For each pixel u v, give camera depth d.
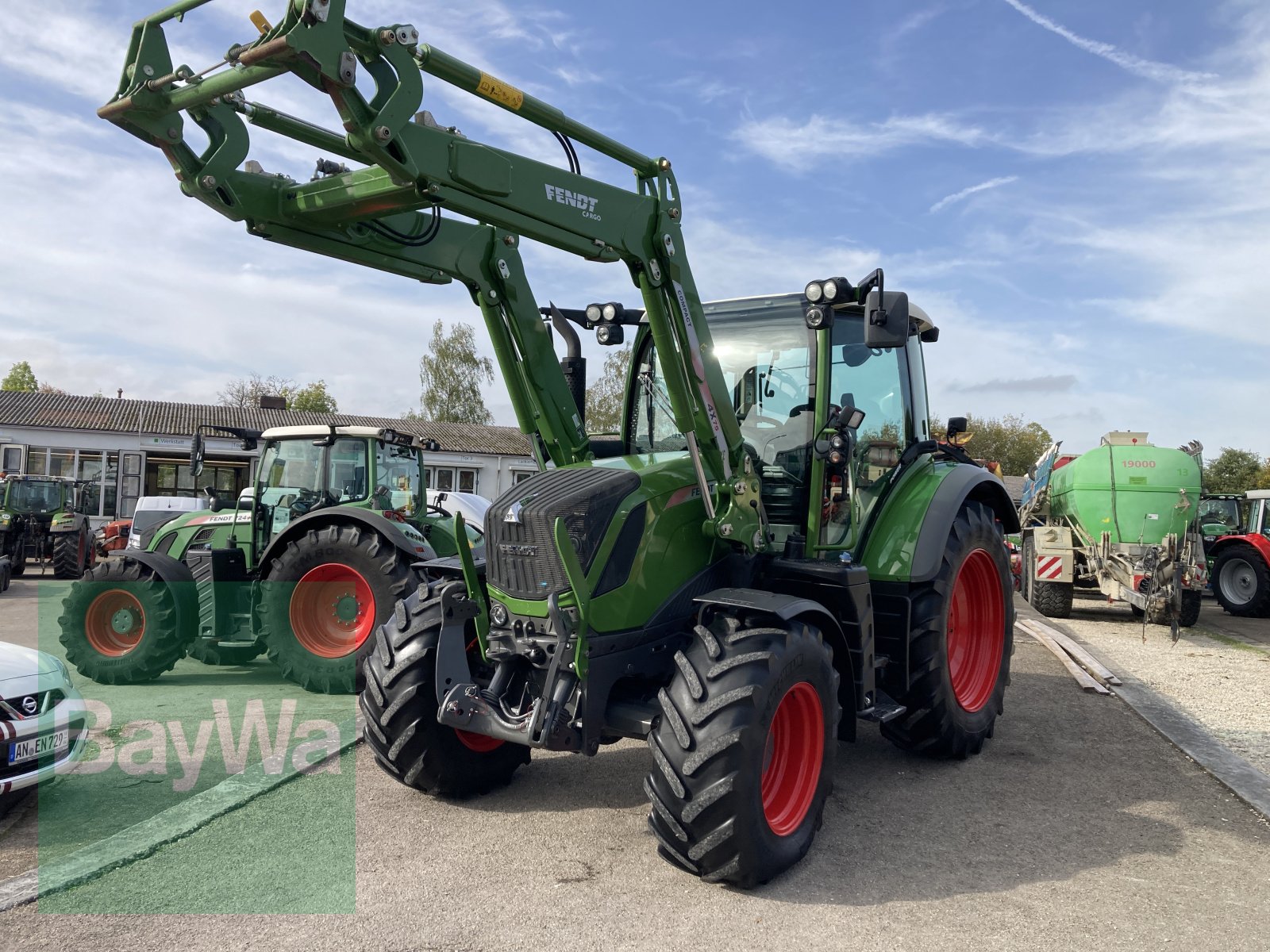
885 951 2.77
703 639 3.33
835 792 4.35
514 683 3.69
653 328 3.81
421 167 3.00
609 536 3.52
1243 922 3.02
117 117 3.04
